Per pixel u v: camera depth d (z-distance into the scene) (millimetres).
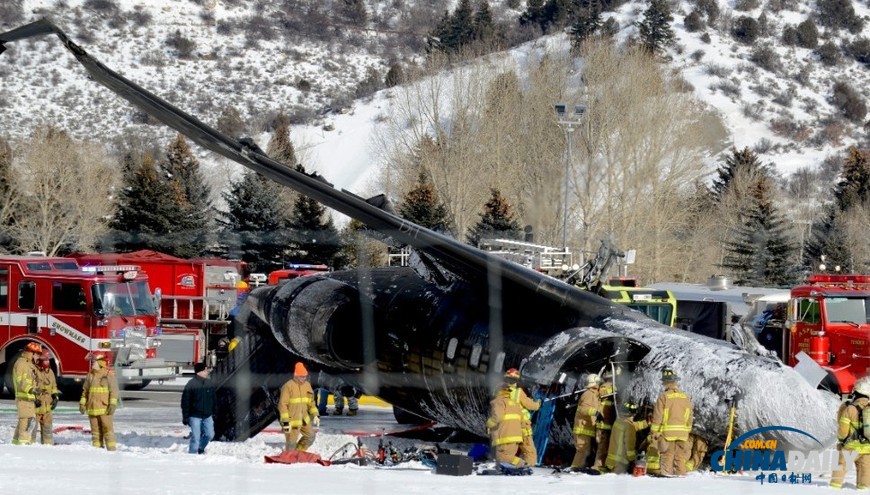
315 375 32812
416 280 30469
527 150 68688
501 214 64438
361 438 32750
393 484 21844
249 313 33844
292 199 76750
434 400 29156
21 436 31141
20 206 78625
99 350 45531
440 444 31812
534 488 21406
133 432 35719
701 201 71625
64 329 45688
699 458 25188
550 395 26516
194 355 55094
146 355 47969
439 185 73688
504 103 73375
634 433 25062
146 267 57625
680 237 68250
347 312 30172
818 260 71062
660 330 26453
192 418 30094
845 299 44875
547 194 52188
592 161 65812
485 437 29297
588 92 71188
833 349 44594
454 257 27141
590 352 26625
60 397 47312
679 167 69500
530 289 26859
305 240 73688
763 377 24312
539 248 43031
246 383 33406
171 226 77375
